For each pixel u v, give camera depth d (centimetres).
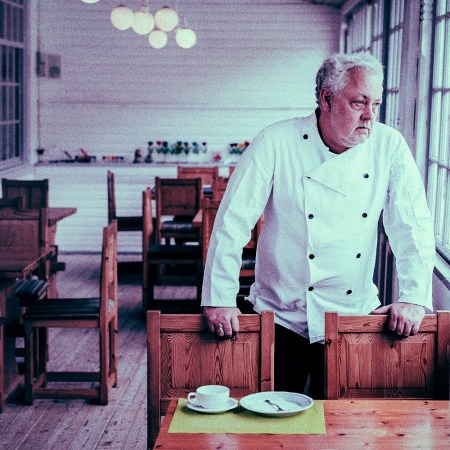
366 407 236
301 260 279
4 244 524
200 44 988
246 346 262
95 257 977
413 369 263
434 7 490
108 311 486
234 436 216
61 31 987
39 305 488
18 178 908
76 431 440
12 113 941
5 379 491
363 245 279
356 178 272
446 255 440
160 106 995
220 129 999
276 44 987
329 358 261
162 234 745
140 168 988
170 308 700
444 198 467
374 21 750
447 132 461
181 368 262
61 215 670
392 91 643
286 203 276
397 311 261
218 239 272
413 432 218
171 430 220
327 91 258
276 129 274
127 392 502
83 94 995
